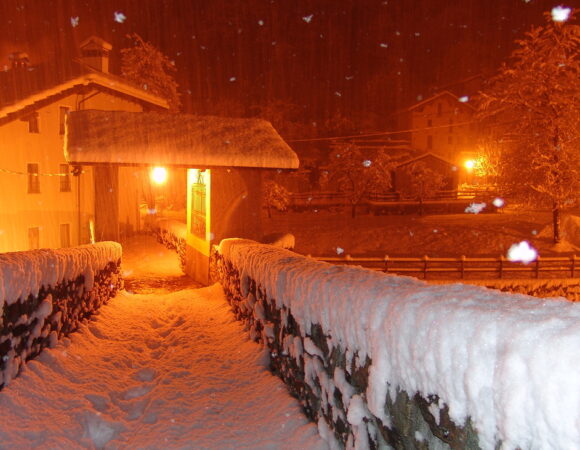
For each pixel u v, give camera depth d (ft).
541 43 81.76
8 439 14.66
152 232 84.43
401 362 10.31
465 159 157.28
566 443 6.38
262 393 19.57
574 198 83.46
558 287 62.18
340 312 13.74
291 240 52.24
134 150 42.24
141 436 16.21
